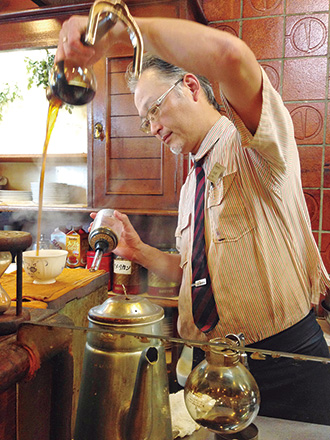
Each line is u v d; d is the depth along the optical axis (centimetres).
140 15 185
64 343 50
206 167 127
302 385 46
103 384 46
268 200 113
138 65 47
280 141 87
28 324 53
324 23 194
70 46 49
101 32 47
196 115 122
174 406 47
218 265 117
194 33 59
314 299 122
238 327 116
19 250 60
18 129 250
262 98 70
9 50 210
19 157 234
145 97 121
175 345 49
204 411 45
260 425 46
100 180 204
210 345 48
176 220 221
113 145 201
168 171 192
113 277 177
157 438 44
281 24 200
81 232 204
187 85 119
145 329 51
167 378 48
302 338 116
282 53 201
